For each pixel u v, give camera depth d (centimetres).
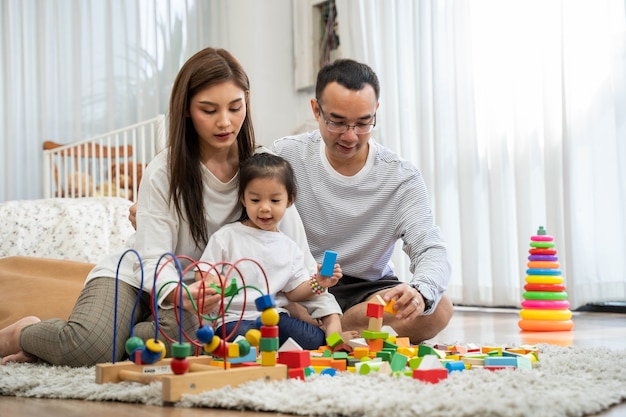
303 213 199
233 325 170
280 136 503
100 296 165
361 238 199
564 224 328
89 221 332
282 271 179
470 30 373
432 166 398
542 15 342
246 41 499
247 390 116
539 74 347
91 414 113
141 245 167
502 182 362
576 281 325
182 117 169
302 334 174
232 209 180
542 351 171
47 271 255
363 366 132
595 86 322
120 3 483
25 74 461
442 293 179
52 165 448
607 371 136
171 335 164
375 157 198
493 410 100
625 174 311
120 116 482
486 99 366
